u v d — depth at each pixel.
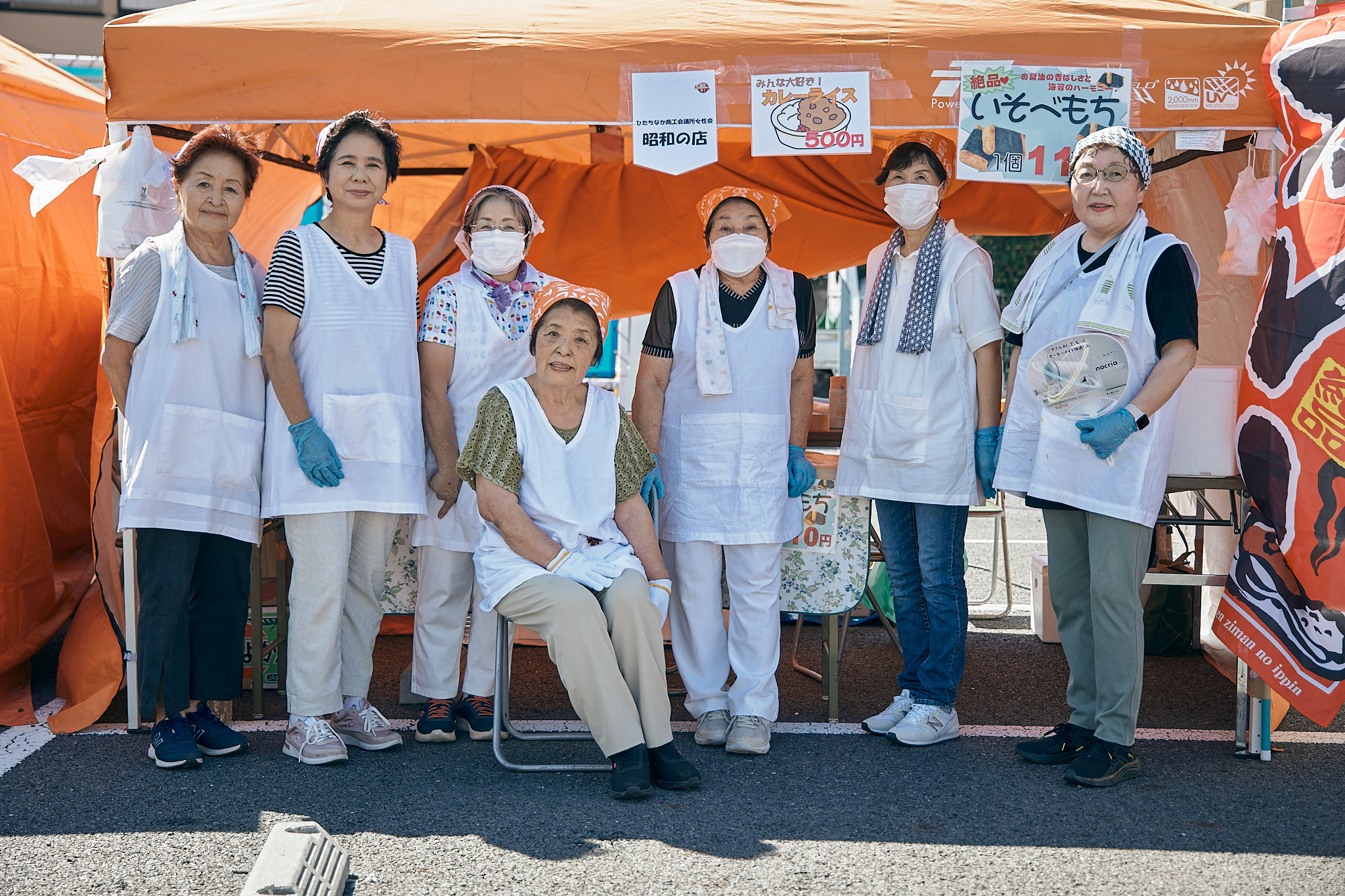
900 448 3.71
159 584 3.47
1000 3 3.89
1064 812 3.16
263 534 4.29
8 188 4.96
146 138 3.66
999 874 2.74
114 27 3.58
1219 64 3.64
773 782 3.39
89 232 5.59
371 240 3.58
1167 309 3.33
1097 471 3.39
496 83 3.62
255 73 3.60
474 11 3.87
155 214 3.71
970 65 3.65
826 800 3.24
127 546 3.75
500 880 2.69
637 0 4.05
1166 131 3.88
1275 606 3.58
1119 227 3.44
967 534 8.59
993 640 5.33
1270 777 3.46
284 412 3.46
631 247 5.95
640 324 6.85
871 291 3.88
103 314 3.81
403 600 4.11
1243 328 4.30
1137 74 3.65
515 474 3.35
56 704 4.15
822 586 4.05
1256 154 3.87
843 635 4.14
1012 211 6.11
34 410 5.11
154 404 3.42
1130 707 3.41
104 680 3.96
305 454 3.38
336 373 3.46
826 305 12.47
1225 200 4.47
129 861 2.78
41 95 5.33
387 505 3.49
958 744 3.78
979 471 3.72
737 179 5.97
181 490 3.42
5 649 4.17
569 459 3.42
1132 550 3.39
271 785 3.33
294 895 2.39
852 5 3.94
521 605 3.27
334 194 3.48
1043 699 4.36
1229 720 4.07
